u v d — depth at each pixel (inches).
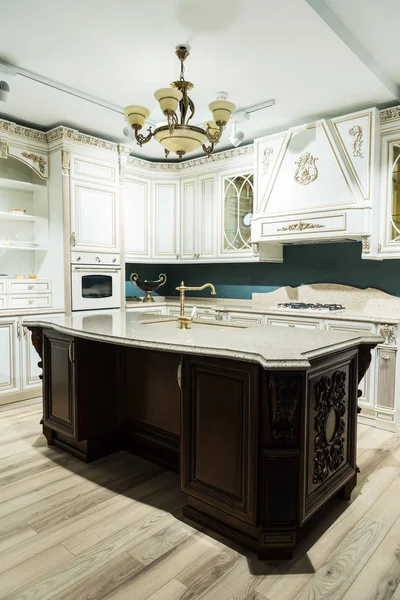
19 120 143.7
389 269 139.4
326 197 133.5
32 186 152.3
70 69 107.3
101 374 100.3
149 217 186.1
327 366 71.5
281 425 63.1
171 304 189.9
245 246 163.3
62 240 148.3
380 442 111.0
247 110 132.8
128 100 127.1
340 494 82.5
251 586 58.9
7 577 60.5
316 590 58.1
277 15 83.1
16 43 95.0
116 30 89.4
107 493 84.5
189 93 120.9
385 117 125.5
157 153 182.7
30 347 142.3
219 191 171.6
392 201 126.6
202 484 73.2
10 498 82.3
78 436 95.7
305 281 161.5
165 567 62.8
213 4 80.0
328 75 108.9
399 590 58.1
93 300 158.1
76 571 61.8
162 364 95.0
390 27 92.3
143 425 101.2
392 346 117.5
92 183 155.9
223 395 68.6
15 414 132.0
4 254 155.6
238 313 154.6
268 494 64.4
